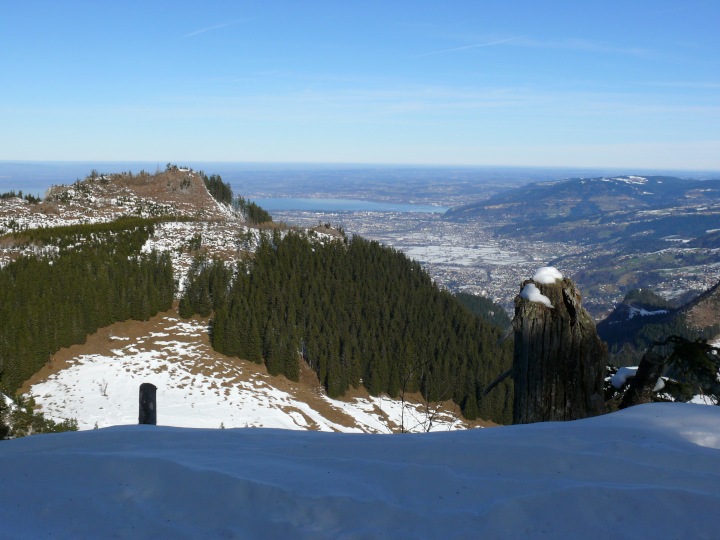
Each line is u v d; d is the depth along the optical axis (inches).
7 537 143.7
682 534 127.5
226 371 1811.0
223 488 163.2
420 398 1980.8
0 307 1689.2
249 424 1469.0
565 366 299.7
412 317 2438.5
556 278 305.1
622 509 138.8
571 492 147.0
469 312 2733.8
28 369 1512.1
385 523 141.0
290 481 168.7
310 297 2313.0
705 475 157.9
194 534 142.1
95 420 1316.4
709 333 3157.0
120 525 148.6
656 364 304.5
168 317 2075.5
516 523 136.8
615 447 182.5
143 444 226.4
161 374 1691.7
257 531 141.6
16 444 239.1
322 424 1631.4
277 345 1919.3
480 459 180.5
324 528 139.7
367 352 2064.5
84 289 1887.3
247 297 2204.7
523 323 304.8
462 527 137.3
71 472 182.2
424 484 162.4
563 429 207.5
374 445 202.5
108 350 1786.4
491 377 1990.7
